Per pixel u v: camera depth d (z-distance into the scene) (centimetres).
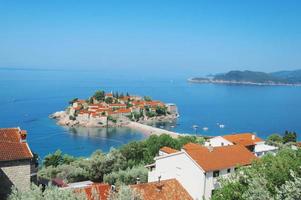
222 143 10969
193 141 13212
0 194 4922
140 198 3656
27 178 5138
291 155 4353
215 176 7138
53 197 3134
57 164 12456
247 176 3941
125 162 11206
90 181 9412
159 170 7994
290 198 2805
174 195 5675
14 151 5119
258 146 10981
